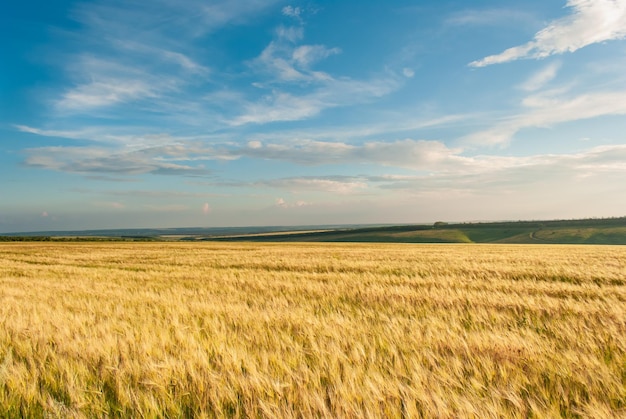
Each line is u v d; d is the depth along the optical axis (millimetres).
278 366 3977
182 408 3268
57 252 39719
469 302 8453
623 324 5891
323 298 9297
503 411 2967
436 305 8305
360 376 3572
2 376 3617
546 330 5707
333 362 3955
